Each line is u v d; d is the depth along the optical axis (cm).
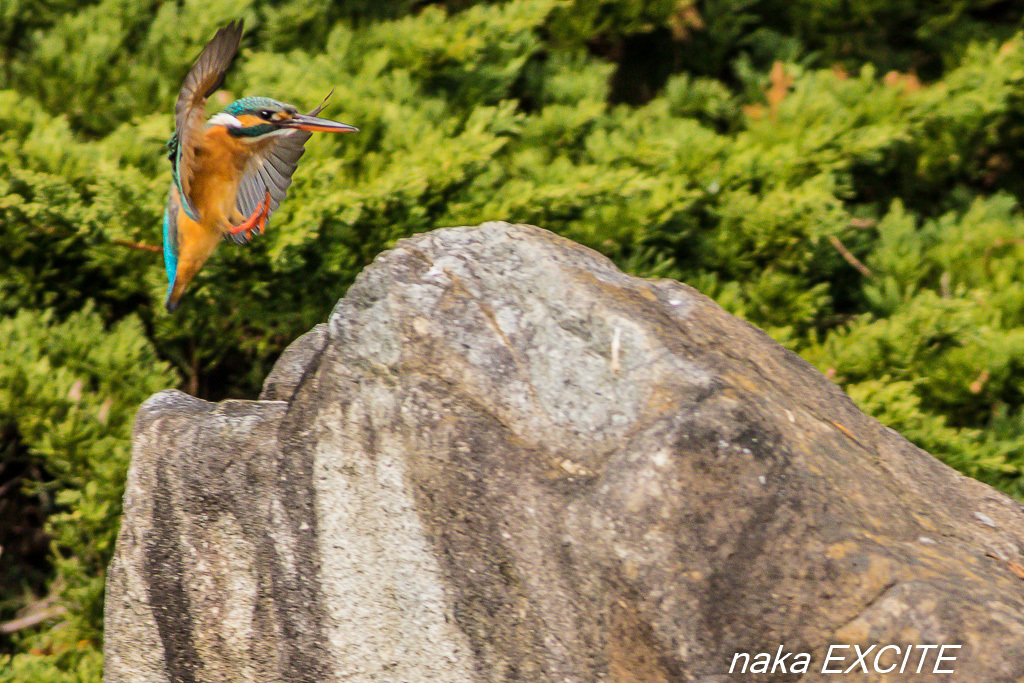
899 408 916
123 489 971
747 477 523
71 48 1265
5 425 1031
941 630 485
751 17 1428
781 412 573
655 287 649
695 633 505
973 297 1112
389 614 592
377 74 1193
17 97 1150
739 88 1492
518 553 548
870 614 494
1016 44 1289
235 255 950
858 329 1038
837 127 1173
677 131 1177
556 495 541
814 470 541
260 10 1310
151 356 1088
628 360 567
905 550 523
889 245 1148
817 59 1468
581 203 995
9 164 1024
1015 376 1034
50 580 1150
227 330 1093
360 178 1064
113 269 1073
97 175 1004
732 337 635
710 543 513
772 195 1056
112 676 665
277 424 632
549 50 1379
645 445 532
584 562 529
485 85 1225
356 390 606
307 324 1019
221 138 605
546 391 572
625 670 523
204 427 644
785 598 505
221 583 631
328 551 605
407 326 598
